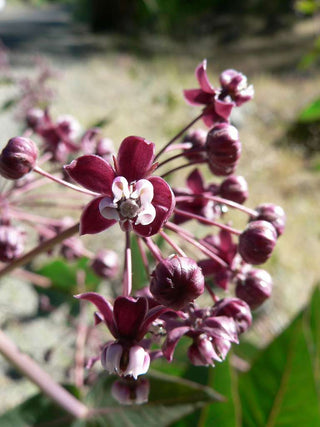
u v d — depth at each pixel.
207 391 0.07
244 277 0.07
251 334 0.18
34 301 0.17
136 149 0.06
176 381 0.07
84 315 0.11
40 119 0.10
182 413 0.07
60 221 0.10
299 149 0.33
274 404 0.07
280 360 0.07
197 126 0.35
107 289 0.15
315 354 0.07
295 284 0.22
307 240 0.26
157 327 0.06
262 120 0.37
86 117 0.33
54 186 0.22
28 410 0.08
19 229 0.09
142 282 0.10
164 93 0.40
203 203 0.08
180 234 0.07
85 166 0.06
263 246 0.07
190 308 0.06
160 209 0.06
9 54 0.48
